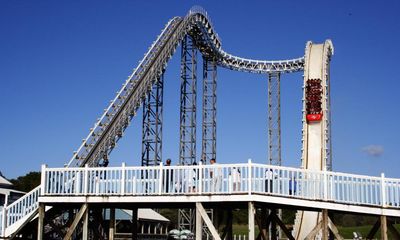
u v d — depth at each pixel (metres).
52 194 25.17
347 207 23.38
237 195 22.70
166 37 45.09
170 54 45.00
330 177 23.52
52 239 29.02
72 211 27.72
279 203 22.70
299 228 34.78
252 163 22.73
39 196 25.25
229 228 26.17
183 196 23.59
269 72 60.41
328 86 49.22
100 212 28.05
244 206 24.83
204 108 55.34
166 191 23.94
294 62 59.19
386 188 23.91
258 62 60.06
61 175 25.30
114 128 34.75
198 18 50.47
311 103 46.38
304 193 23.11
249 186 22.53
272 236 26.67
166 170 24.09
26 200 25.67
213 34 53.78
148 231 56.34
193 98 50.47
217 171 23.23
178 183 23.81
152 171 24.22
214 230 22.91
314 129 45.75
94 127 33.75
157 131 43.84
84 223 24.69
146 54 41.75
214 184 23.19
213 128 55.06
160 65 42.22
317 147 44.66
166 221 59.38
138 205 25.67
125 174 24.55
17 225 25.30
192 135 50.06
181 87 50.34
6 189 41.03
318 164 43.41
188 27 49.06
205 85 55.94
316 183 23.38
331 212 24.20
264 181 22.61
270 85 60.47
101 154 32.56
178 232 43.78
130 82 39.12
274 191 22.72
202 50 54.88
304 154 44.25
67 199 24.94
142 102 39.72
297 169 23.20
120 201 24.30
